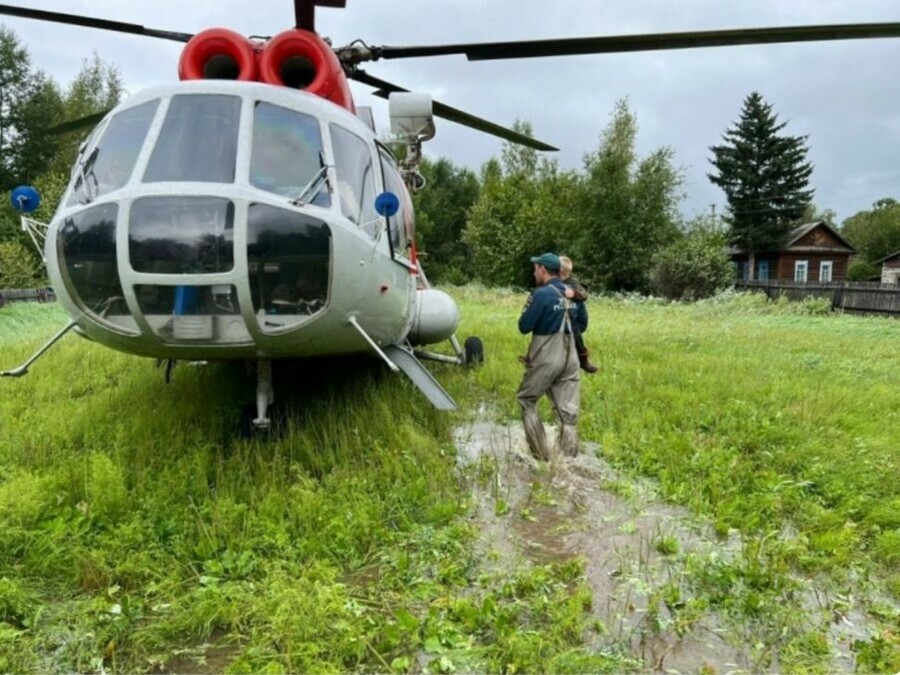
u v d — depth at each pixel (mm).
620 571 2803
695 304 19922
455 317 6191
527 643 2203
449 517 3311
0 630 2281
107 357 6934
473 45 4797
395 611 2404
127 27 4824
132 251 3258
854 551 3066
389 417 4531
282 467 3678
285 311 3523
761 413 5109
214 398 4969
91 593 2604
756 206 40312
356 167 4062
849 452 4277
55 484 3371
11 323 11438
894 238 57531
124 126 3711
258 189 3404
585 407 5324
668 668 2195
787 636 2381
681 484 3742
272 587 2494
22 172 32688
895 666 2201
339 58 5031
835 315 17422
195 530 3016
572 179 29484
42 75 33938
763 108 41562
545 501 3582
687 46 4570
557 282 4355
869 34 4234
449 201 42969
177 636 2355
